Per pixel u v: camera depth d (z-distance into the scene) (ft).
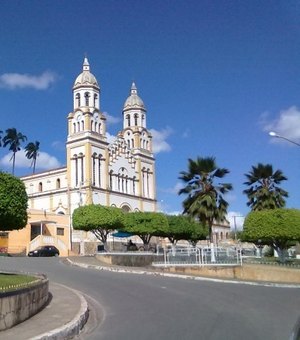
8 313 37.14
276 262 133.28
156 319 44.09
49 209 283.18
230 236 332.19
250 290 71.82
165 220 221.25
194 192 142.72
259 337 35.65
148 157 326.85
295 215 138.00
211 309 50.44
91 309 51.49
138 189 312.91
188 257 117.70
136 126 328.70
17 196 63.77
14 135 317.01
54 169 294.66
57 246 210.18
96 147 284.82
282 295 65.72
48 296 53.26
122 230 215.10
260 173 177.58
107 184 286.87
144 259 142.92
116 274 94.94
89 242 249.34
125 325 41.50
